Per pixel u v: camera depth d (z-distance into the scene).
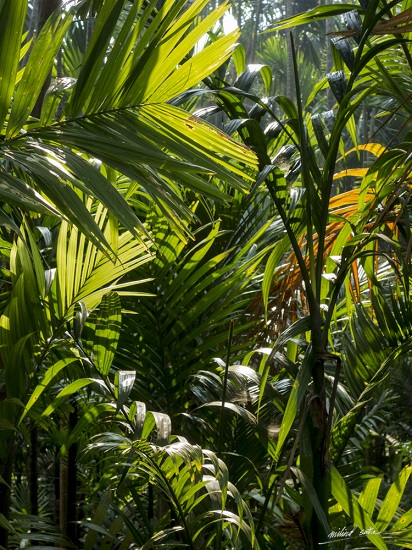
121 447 1.58
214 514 1.74
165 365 2.00
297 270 2.05
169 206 1.09
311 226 1.74
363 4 1.78
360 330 2.06
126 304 1.97
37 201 0.93
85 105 1.13
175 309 1.95
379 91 1.83
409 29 1.60
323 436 1.70
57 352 1.76
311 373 1.69
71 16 1.08
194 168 1.11
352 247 1.82
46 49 1.06
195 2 1.13
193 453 1.41
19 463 3.28
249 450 1.97
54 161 1.00
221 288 1.93
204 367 2.01
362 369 2.05
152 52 1.13
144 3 1.87
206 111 1.82
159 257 1.94
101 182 1.02
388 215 1.89
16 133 1.07
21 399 1.58
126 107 1.16
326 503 1.70
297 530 1.72
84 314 1.58
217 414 2.04
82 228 0.96
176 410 2.01
